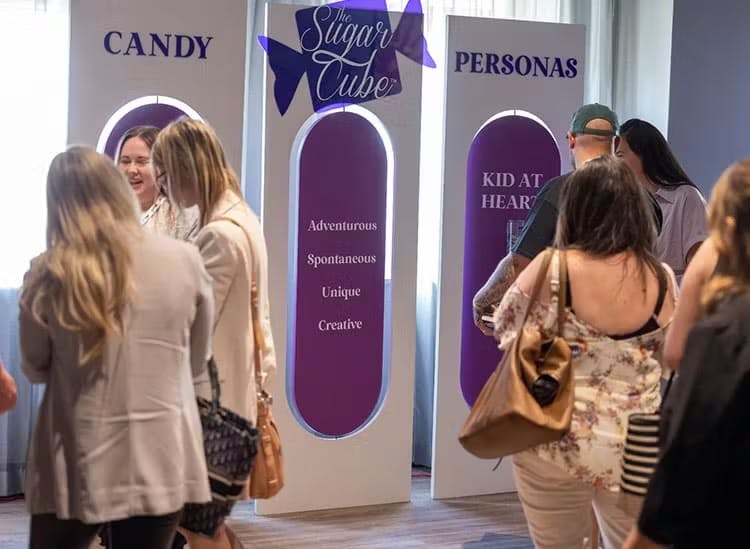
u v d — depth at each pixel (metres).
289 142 4.67
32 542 2.69
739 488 1.99
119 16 4.42
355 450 4.95
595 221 2.88
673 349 2.67
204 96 4.55
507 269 4.26
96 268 2.51
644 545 2.11
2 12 4.93
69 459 2.58
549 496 2.93
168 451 2.62
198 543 3.29
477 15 5.81
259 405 3.30
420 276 5.79
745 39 5.96
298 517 4.84
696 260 2.63
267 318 3.40
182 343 2.68
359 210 4.82
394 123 4.84
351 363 4.90
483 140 5.02
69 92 4.40
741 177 2.17
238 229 3.19
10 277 5.00
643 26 6.04
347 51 4.72
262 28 5.36
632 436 2.73
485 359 5.11
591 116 4.21
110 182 2.61
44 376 2.65
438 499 5.15
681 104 5.88
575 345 2.84
